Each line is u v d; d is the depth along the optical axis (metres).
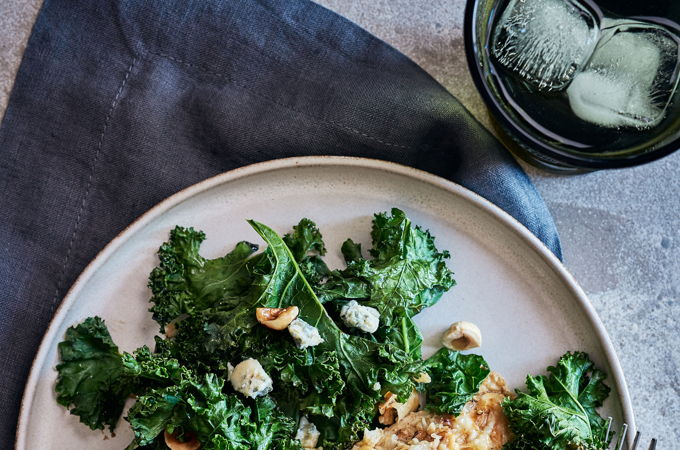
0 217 0.44
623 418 0.42
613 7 0.40
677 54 0.39
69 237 0.44
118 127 0.44
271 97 0.44
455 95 0.46
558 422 0.41
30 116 0.44
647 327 0.45
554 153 0.39
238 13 0.44
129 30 0.44
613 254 0.45
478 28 0.39
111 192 0.45
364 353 0.40
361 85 0.44
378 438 0.42
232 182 0.43
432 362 0.42
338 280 0.42
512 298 0.43
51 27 0.44
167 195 0.45
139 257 0.43
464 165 0.44
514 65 0.39
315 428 0.41
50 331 0.42
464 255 0.43
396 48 0.46
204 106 0.45
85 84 0.44
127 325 0.43
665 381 0.45
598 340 0.42
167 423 0.39
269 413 0.40
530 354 0.43
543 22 0.39
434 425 0.41
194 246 0.42
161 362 0.39
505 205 0.44
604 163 0.39
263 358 0.40
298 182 0.43
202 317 0.41
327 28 0.44
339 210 0.43
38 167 0.44
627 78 0.39
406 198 0.43
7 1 0.45
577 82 0.39
